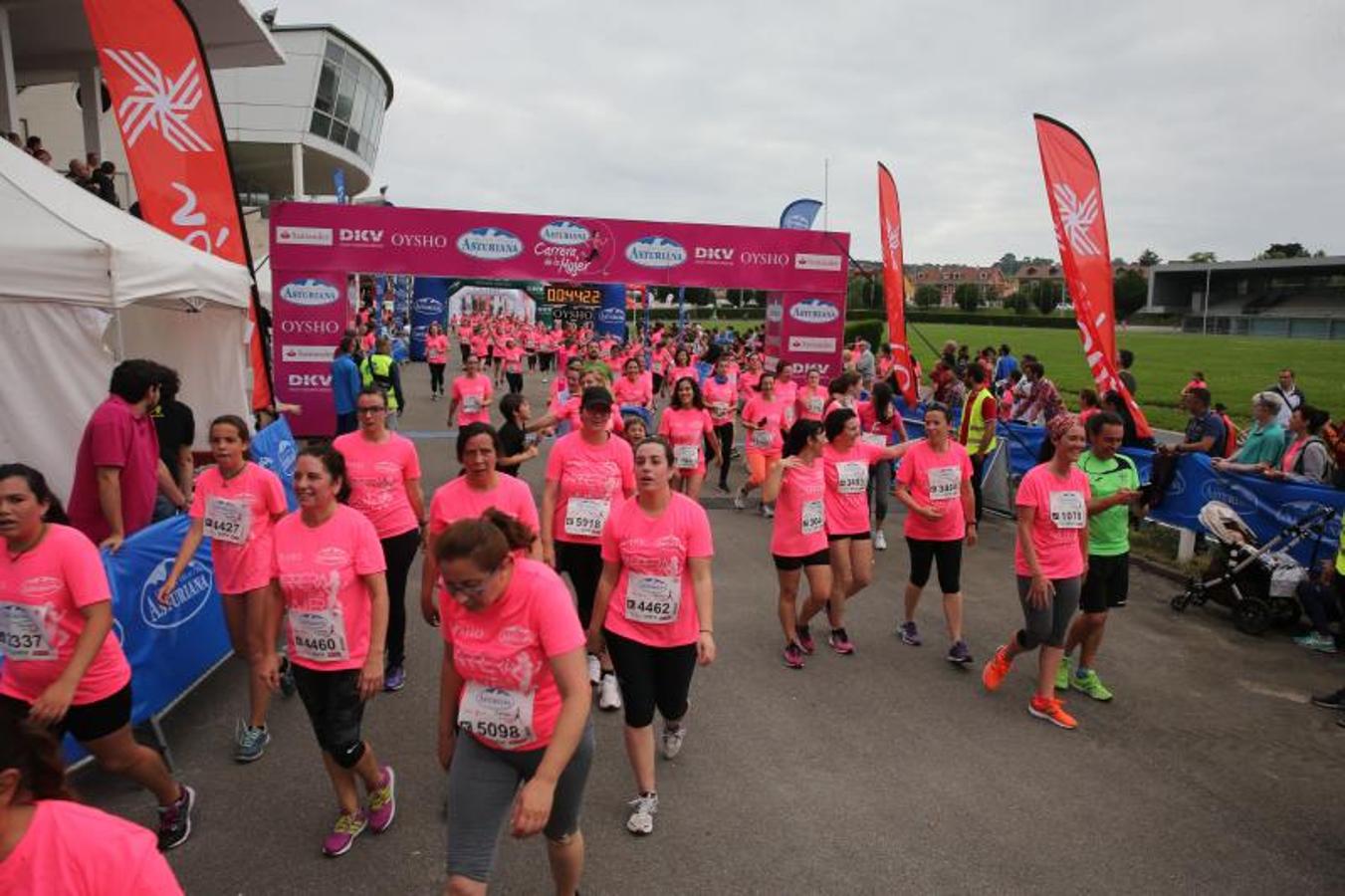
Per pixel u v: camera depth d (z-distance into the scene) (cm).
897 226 1473
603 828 414
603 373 1209
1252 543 746
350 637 377
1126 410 1046
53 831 173
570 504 584
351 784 390
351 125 3766
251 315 1039
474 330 2952
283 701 548
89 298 642
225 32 1767
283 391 1445
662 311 8000
